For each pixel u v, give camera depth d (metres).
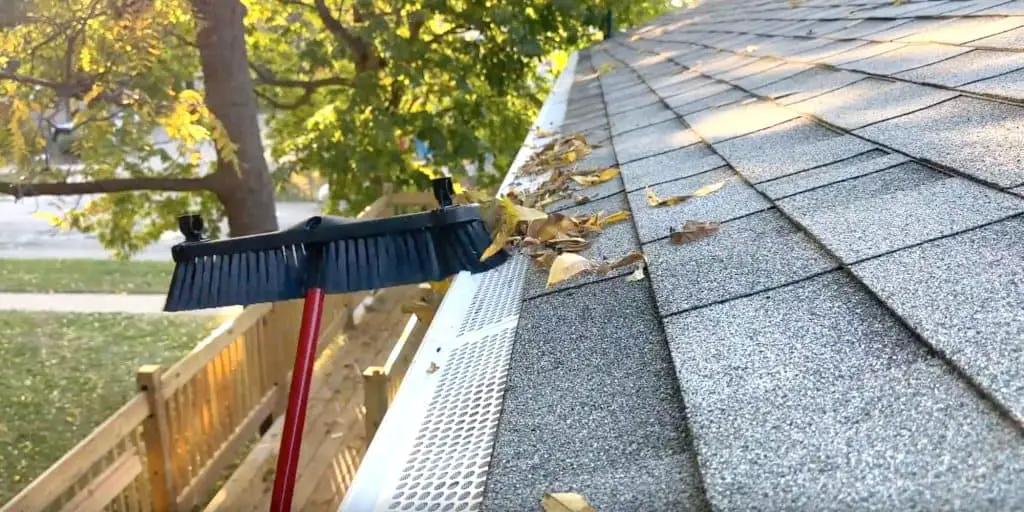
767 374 1.04
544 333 1.52
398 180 10.48
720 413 0.98
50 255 16.03
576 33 12.07
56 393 8.66
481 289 1.96
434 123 10.30
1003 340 0.92
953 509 0.70
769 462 0.86
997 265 1.10
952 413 0.83
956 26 3.18
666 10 14.50
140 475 3.74
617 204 2.33
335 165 10.02
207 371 4.28
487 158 12.38
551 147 3.65
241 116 7.31
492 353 1.51
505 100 12.04
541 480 1.03
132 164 8.64
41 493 2.87
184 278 1.42
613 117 4.25
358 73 10.30
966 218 1.30
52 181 7.39
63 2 5.04
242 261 1.43
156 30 5.52
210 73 7.17
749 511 0.79
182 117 5.57
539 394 1.27
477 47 10.99
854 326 1.09
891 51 3.17
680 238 1.72
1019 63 2.23
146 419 3.70
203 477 4.19
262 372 5.00
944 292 1.08
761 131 2.60
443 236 1.44
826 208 1.61
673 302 1.41
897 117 2.14
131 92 5.50
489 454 1.14
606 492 0.94
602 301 1.57
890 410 0.88
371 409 3.67
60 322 11.39
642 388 1.17
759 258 1.48
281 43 11.34
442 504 1.06
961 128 1.82
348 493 1.14
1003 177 1.41
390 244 1.43
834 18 4.83
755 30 5.98
